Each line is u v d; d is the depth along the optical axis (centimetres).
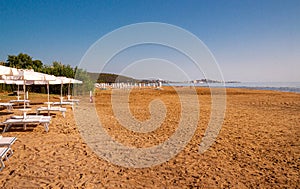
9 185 405
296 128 920
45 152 589
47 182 423
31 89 2528
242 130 884
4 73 533
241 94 2795
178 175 473
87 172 477
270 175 474
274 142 716
